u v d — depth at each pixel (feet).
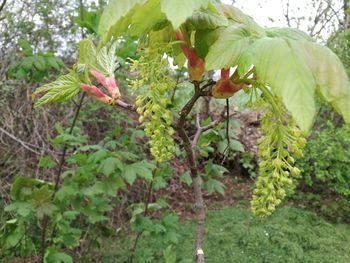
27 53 8.68
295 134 3.05
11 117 11.97
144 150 13.51
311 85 2.34
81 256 11.43
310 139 16.70
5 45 12.38
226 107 4.25
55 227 9.94
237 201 17.20
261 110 3.60
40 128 12.54
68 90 4.01
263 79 2.46
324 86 2.42
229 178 19.21
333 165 15.89
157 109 3.32
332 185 16.71
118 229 12.82
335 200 17.28
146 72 3.39
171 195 16.48
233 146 7.83
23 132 12.37
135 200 14.67
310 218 15.20
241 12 3.12
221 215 15.29
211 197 17.44
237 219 14.87
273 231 13.66
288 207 15.76
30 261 10.80
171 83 3.47
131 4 2.52
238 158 19.36
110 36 3.02
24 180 7.79
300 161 15.58
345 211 16.49
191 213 15.79
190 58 3.38
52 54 8.70
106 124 14.21
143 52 3.71
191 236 13.61
